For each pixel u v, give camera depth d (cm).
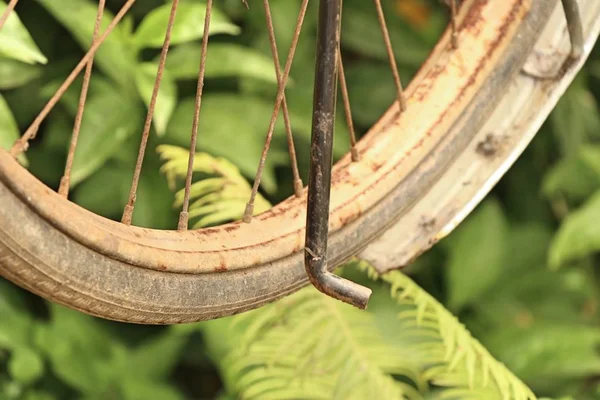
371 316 253
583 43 210
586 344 371
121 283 176
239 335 304
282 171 372
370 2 382
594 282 423
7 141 238
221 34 350
